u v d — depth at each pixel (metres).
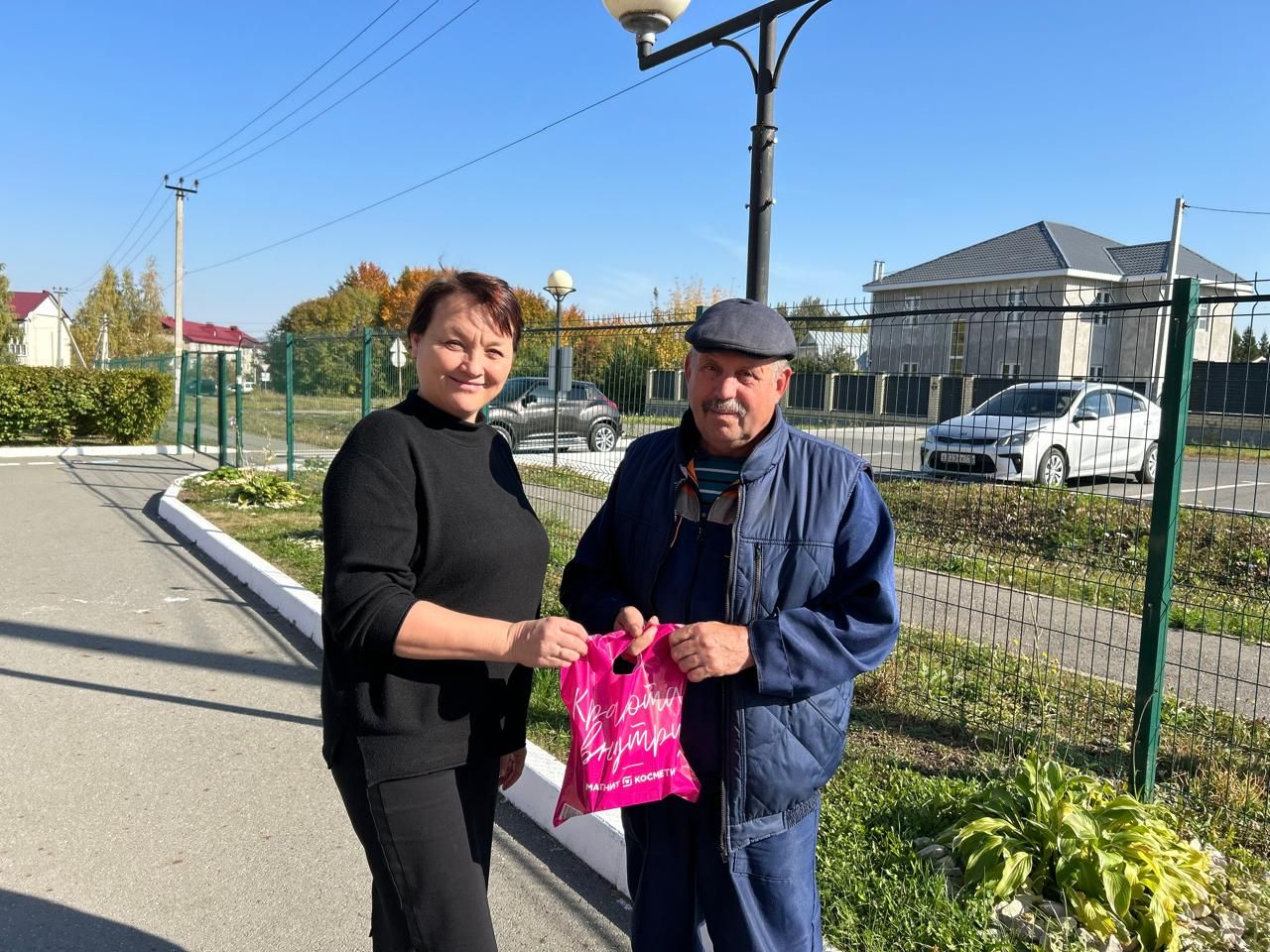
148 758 3.92
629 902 2.93
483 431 2.00
